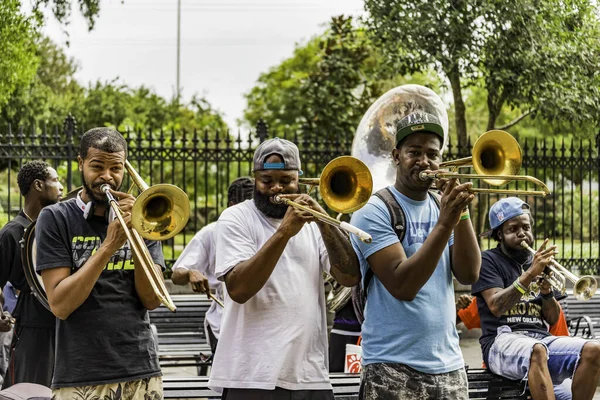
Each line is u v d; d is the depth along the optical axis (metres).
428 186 4.55
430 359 4.42
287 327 4.37
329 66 16.78
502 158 4.73
